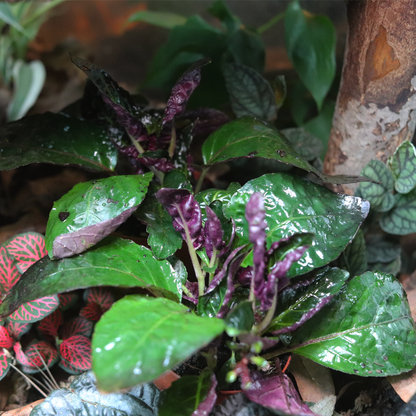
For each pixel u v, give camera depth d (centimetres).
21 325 95
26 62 141
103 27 166
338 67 114
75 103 104
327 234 91
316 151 106
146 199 95
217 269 91
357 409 93
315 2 123
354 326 91
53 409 90
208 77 113
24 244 95
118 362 82
